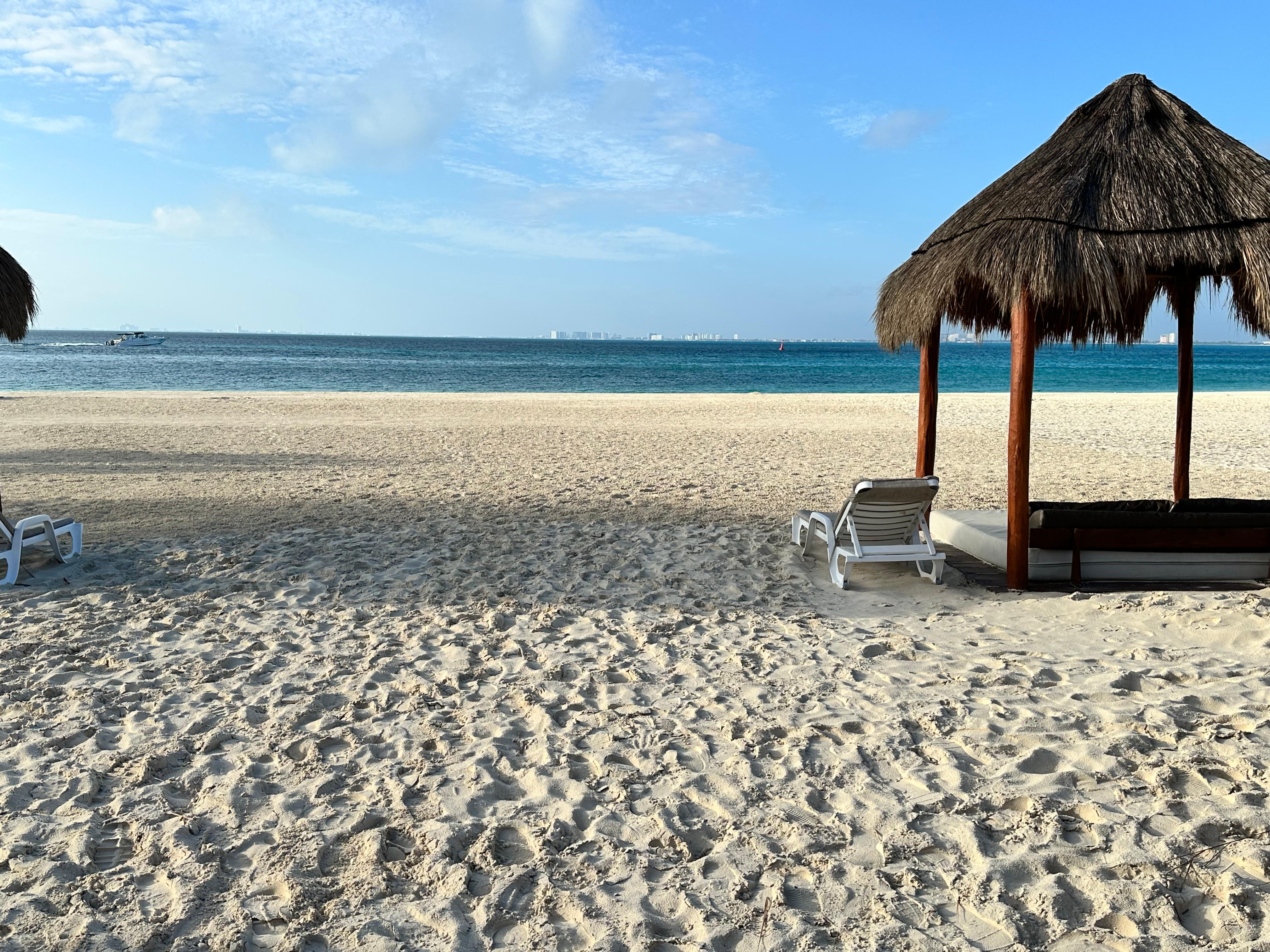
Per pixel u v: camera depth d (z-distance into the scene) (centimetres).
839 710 412
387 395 2673
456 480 1096
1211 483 1109
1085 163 592
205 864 285
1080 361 6912
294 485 1055
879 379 4659
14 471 1147
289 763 359
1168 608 550
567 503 947
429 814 318
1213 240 542
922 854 292
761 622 555
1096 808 316
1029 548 614
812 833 304
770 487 1058
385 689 442
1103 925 253
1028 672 458
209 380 3950
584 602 595
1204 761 350
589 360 7712
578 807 323
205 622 548
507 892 270
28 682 444
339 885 275
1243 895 262
